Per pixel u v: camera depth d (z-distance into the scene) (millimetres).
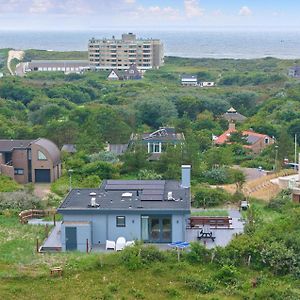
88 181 67250
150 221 45875
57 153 72875
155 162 74812
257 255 40312
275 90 167000
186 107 131000
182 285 37312
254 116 121000
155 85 188750
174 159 72688
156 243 45781
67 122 93500
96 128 90312
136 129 110938
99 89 179500
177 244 42625
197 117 121812
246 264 40094
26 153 70875
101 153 79688
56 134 89625
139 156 74375
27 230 49594
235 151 88062
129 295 35938
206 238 46219
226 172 70562
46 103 137500
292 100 137250
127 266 39594
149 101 125250
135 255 40250
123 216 45812
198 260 40531
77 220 45812
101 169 71438
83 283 37438
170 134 92062
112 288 36656
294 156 81188
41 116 120188
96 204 46625
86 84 183125
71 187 64812
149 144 85250
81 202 47875
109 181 54906
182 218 45625
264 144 91938
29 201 56844
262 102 145375
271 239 41781
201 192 59875
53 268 39062
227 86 192750
